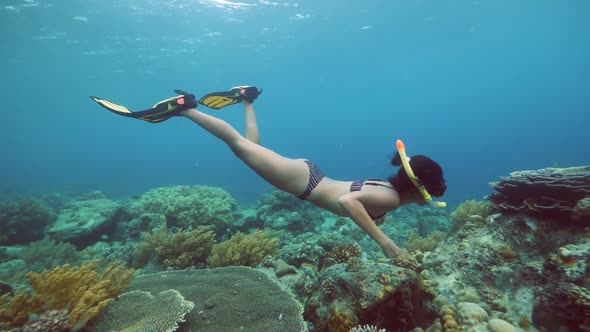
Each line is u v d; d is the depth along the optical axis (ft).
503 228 11.17
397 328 9.55
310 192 10.11
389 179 9.51
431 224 41.55
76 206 35.73
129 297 11.41
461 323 8.26
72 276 9.91
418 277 10.58
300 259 19.57
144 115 10.63
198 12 77.10
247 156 10.28
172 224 30.60
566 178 10.73
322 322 10.45
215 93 12.39
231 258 18.74
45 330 8.09
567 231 9.55
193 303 11.09
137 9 72.23
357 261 11.43
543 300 7.81
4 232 35.01
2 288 12.45
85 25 77.05
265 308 11.35
